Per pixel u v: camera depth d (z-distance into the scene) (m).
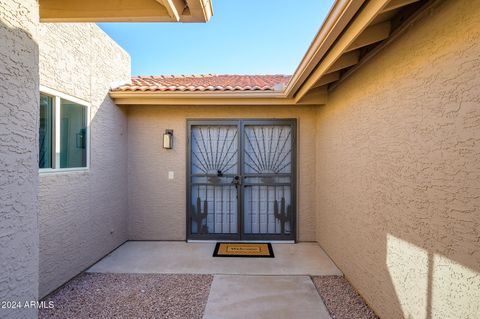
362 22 2.47
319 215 5.90
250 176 6.21
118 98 5.52
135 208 6.17
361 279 3.68
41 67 3.46
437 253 2.22
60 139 3.91
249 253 5.35
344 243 4.35
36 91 2.12
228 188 6.27
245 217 6.25
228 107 6.12
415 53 2.52
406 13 2.60
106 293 3.75
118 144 5.71
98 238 4.91
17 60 1.94
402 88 2.74
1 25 1.81
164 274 4.38
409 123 2.62
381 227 3.15
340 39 2.97
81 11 2.39
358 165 3.81
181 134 6.15
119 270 4.52
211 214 6.27
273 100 5.65
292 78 4.50
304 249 5.62
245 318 3.18
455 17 2.04
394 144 2.89
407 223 2.65
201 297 3.64
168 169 6.16
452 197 2.06
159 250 5.52
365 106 3.59
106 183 5.20
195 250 5.54
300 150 6.11
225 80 7.71
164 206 6.17
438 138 2.22
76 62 4.21
